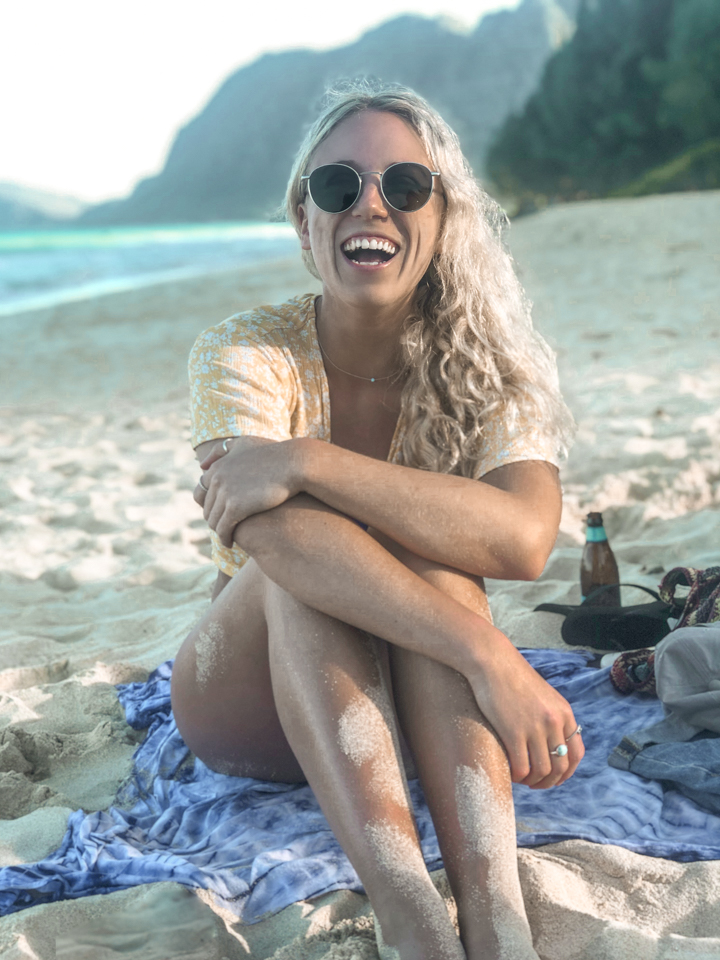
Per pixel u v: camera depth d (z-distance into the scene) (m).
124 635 3.41
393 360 2.29
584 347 8.76
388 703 1.76
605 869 1.80
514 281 2.34
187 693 2.12
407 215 2.09
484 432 2.21
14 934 1.64
